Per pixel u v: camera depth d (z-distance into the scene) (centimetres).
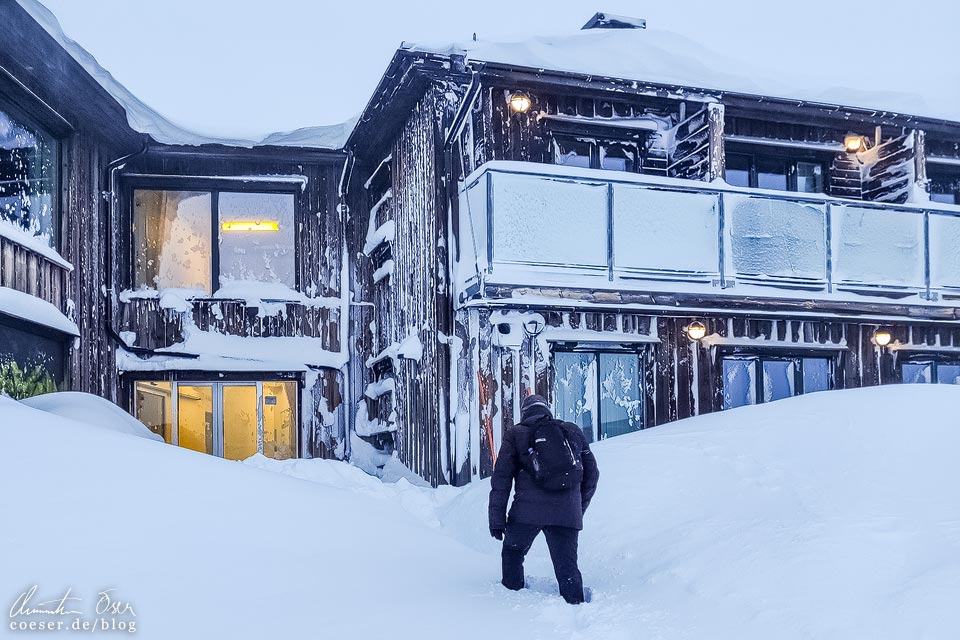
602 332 1134
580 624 459
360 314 1456
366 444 1407
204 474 581
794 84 1295
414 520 685
